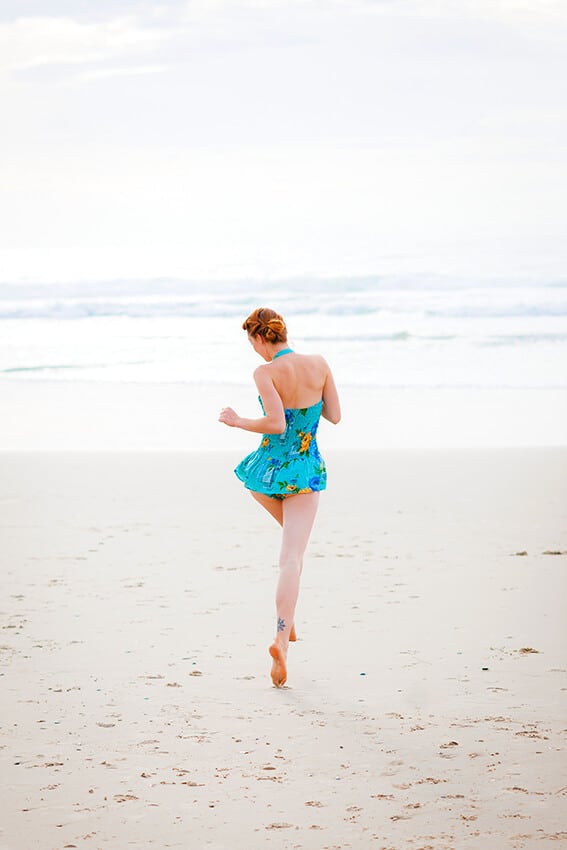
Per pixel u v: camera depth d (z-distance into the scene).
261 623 6.16
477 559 8.02
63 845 3.23
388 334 27.91
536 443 16.56
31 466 14.02
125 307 31.84
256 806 3.51
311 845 3.21
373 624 6.09
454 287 33.31
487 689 4.80
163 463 14.31
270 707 4.59
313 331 28.66
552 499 11.15
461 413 19.16
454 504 10.89
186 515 10.41
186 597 6.86
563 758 3.91
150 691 4.84
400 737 4.17
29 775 3.82
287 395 5.16
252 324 5.31
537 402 20.12
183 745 4.11
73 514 10.45
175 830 3.33
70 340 28.12
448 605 6.54
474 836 3.26
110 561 8.10
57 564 7.99
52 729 4.32
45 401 20.64
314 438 5.29
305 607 6.55
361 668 5.20
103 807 3.52
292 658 5.40
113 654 5.50
